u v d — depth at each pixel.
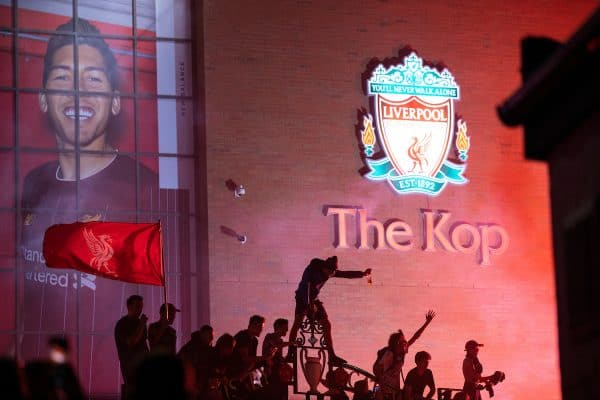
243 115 38.47
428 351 38.84
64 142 37.69
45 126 37.62
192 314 37.53
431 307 39.16
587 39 12.70
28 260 36.75
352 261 38.66
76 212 37.38
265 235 37.97
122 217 37.69
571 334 13.95
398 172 39.62
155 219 37.84
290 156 38.66
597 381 13.29
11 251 36.69
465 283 39.66
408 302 38.97
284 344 30.59
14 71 37.56
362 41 39.94
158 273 29.67
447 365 38.97
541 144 14.34
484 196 40.44
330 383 31.50
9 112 37.38
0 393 11.07
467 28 41.06
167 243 37.75
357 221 38.91
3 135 37.25
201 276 37.69
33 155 37.34
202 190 38.03
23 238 36.84
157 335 28.39
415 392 32.16
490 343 39.53
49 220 37.12
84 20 38.41
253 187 38.16
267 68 38.91
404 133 39.91
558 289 14.35
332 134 39.16
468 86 40.84
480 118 40.81
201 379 27.86
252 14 39.00
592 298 13.45
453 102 40.59
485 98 40.97
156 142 38.34
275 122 38.69
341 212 38.72
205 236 37.59
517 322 39.94
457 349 39.16
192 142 38.59
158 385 10.35
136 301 27.53
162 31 38.97
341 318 38.09
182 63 38.91
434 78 40.47
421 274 39.28
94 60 38.25
